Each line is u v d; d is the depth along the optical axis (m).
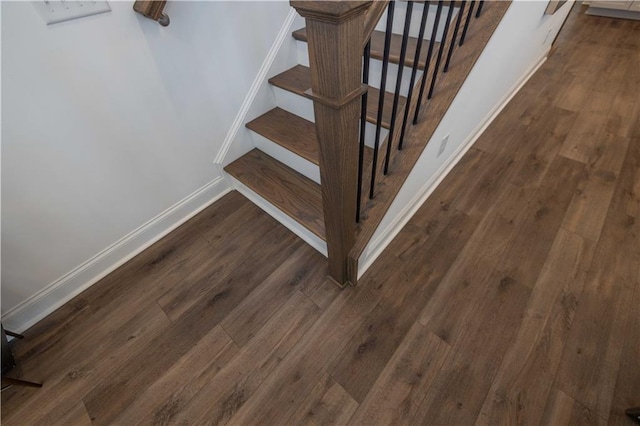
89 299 1.51
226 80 1.64
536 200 1.82
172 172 1.65
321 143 0.90
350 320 1.37
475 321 1.33
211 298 1.49
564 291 1.40
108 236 1.54
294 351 1.29
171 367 1.27
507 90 2.43
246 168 1.88
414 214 1.79
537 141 2.21
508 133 2.29
